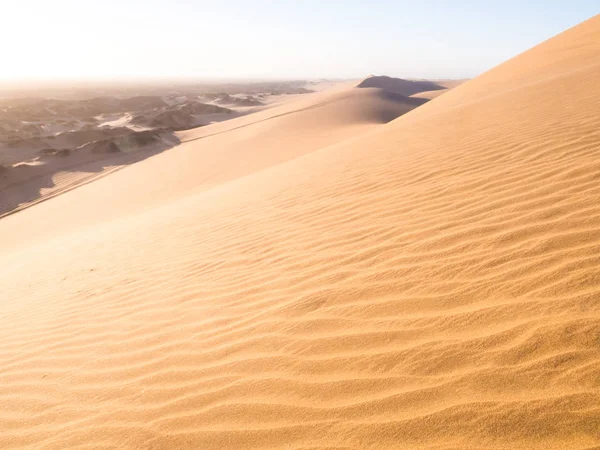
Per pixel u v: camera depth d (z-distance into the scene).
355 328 2.43
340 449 1.65
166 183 24.42
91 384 2.70
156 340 3.07
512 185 3.90
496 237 2.97
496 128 6.48
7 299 5.73
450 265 2.79
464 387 1.75
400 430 1.64
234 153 29.25
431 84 140.38
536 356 1.78
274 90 185.75
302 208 5.49
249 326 2.85
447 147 6.18
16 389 2.91
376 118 39.12
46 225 20.42
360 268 3.19
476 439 1.50
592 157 3.97
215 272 4.16
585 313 1.92
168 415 2.16
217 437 1.91
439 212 3.82
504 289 2.33
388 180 5.45
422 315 2.35
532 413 1.52
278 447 1.75
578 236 2.63
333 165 7.77
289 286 3.29
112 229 10.04
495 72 19.61
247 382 2.25
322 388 2.02
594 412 1.45
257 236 4.92
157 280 4.45
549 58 16.38
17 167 33.78
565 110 6.32
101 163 36.44
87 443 2.13
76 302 4.50
